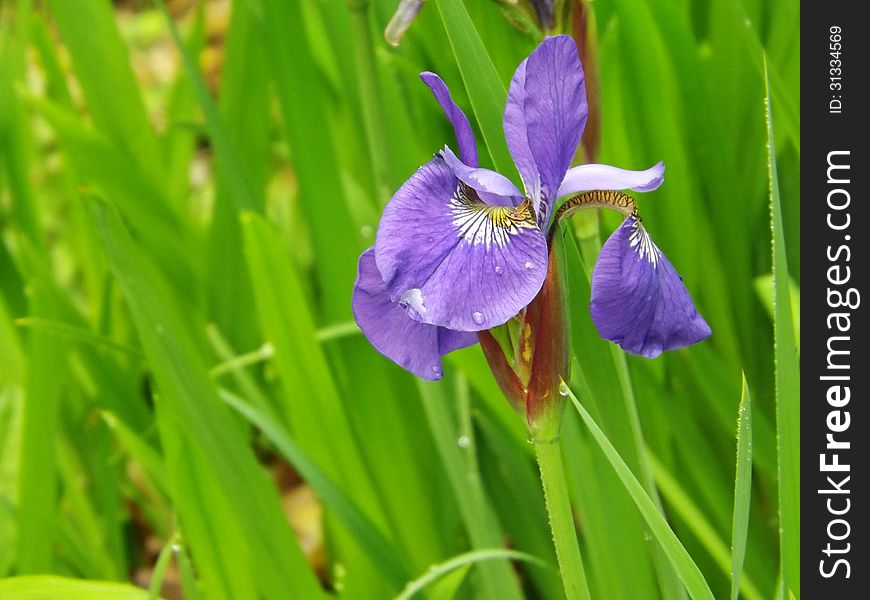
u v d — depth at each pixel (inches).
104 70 33.1
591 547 24.6
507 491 28.5
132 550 35.6
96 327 35.0
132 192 31.9
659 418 27.0
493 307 20.0
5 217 36.7
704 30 34.0
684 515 25.7
